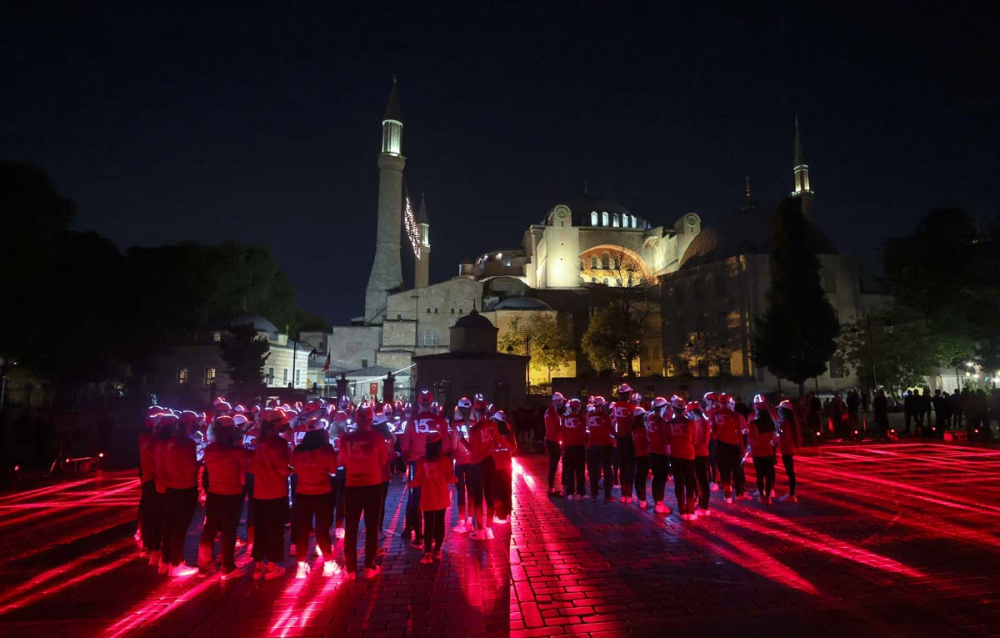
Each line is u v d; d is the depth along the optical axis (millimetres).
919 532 9906
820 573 7777
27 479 19016
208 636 6109
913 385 38938
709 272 56750
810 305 37344
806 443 25703
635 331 57688
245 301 78188
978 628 6008
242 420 11883
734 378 48469
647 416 12344
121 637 6113
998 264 35688
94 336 43406
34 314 37938
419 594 7316
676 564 8281
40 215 38969
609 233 80938
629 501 13055
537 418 27141
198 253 69938
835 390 48594
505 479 11031
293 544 10172
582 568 8203
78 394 50312
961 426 29719
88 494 15945
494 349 48906
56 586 7828
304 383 69062
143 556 9305
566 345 63938
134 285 49562
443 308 74062
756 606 6656
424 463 8773
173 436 8516
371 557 8016
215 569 8586
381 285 80625
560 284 77062
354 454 8125
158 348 52656
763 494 12648
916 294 40469
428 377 43562
